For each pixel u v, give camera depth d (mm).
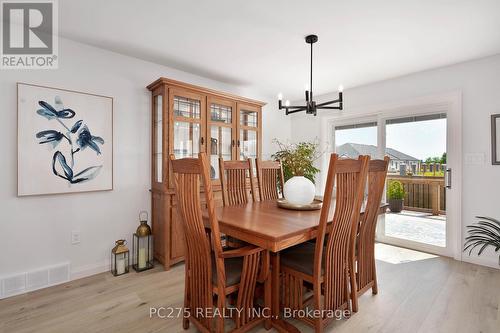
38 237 2266
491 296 2111
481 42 2420
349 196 1647
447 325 1739
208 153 2986
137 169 2844
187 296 1708
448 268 2697
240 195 2500
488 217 2629
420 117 3295
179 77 3178
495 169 2678
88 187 2498
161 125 2744
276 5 1876
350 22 2094
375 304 2002
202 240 1521
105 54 2609
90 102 2500
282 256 1846
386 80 3508
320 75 3344
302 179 2207
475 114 2801
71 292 2188
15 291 2141
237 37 2359
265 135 4328
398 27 2160
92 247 2555
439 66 3018
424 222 3268
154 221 2893
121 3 1857
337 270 1723
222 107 3160
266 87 3883
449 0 1794
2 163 2096
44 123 2256
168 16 2027
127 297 2113
